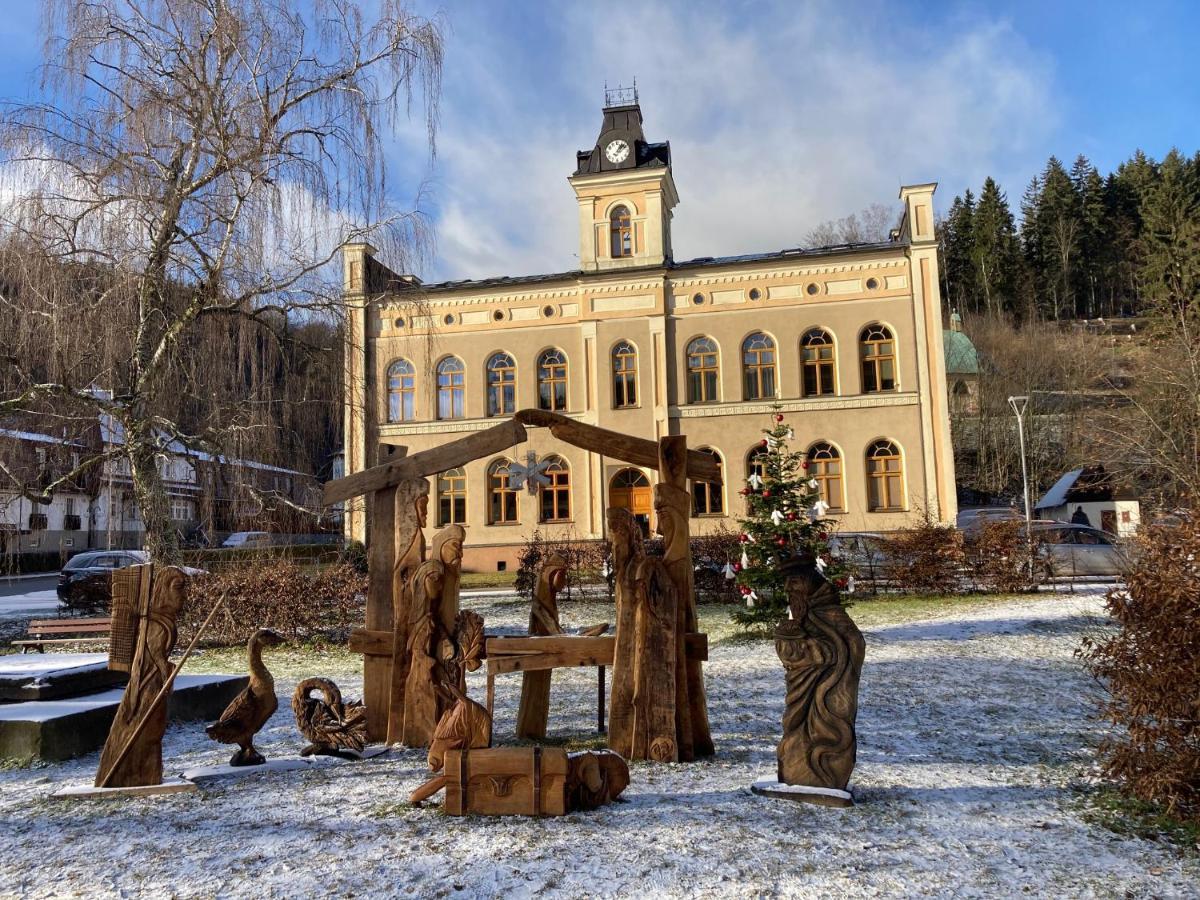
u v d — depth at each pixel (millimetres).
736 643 12273
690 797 5008
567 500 28109
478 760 4773
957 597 15883
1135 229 67188
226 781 5688
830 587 5125
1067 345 49250
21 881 3963
